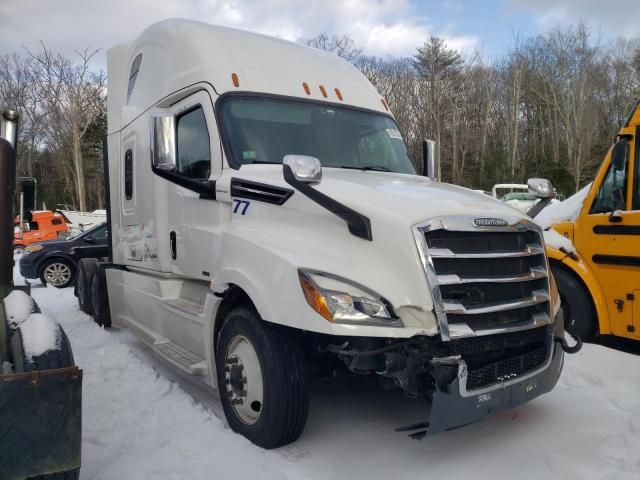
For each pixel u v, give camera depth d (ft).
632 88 178.19
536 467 11.82
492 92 195.72
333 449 12.66
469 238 11.72
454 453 12.49
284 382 12.17
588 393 15.87
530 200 52.90
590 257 19.60
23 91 183.93
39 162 201.57
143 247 20.27
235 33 17.57
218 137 15.23
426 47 180.34
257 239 12.93
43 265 43.98
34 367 9.48
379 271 11.25
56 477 9.14
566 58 190.08
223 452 12.32
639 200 18.52
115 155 23.88
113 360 20.31
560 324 13.38
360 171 15.87
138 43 20.89
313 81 17.34
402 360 11.03
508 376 12.01
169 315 17.70
